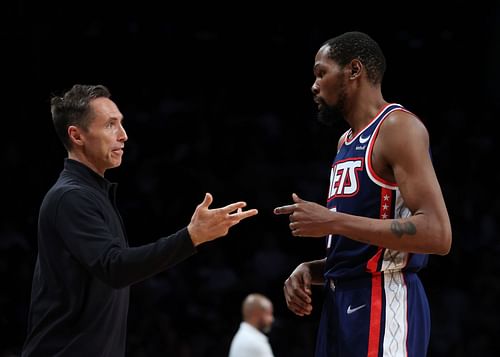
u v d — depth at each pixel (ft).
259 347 31.04
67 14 44.62
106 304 13.46
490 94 47.83
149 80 46.62
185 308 38.14
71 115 14.17
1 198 39.96
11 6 43.42
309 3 47.01
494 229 43.42
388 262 13.37
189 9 46.73
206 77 47.32
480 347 38.22
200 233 12.51
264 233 41.86
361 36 14.02
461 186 45.37
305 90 47.83
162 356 35.37
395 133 13.00
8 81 43.21
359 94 13.84
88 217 13.17
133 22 45.93
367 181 13.34
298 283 14.96
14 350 33.17
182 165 43.83
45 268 13.62
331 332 13.85
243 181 43.45
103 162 14.32
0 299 35.83
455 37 47.24
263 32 47.16
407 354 13.32
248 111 47.83
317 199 43.45
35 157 41.91
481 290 40.19
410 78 47.93
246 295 39.11
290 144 46.32
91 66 45.16
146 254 12.50
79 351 13.21
